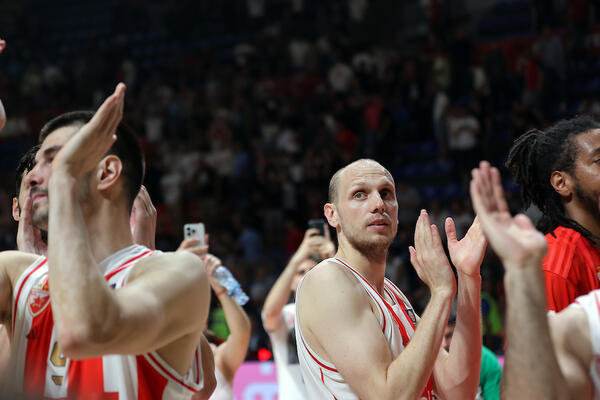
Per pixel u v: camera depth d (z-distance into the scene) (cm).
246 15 1739
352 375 216
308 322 232
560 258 236
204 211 1238
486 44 1388
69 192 157
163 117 1469
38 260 184
